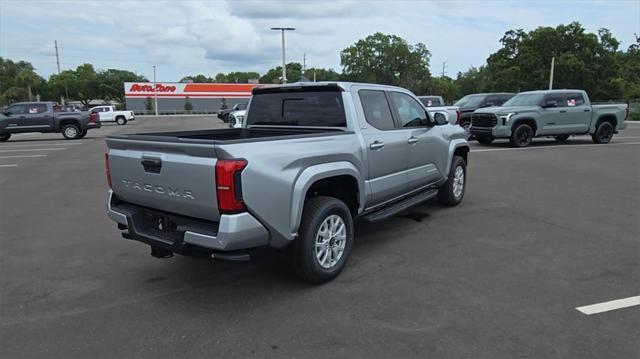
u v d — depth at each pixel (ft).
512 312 12.08
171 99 265.75
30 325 11.74
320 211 13.52
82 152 50.57
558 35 173.58
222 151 11.03
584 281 14.06
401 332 11.12
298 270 13.66
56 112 69.92
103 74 348.18
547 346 10.45
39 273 15.26
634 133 74.64
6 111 67.00
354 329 11.32
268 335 11.11
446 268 15.24
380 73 311.27
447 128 22.49
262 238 12.03
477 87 370.94
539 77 174.81
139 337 11.10
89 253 17.22
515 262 15.75
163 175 12.35
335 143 14.40
